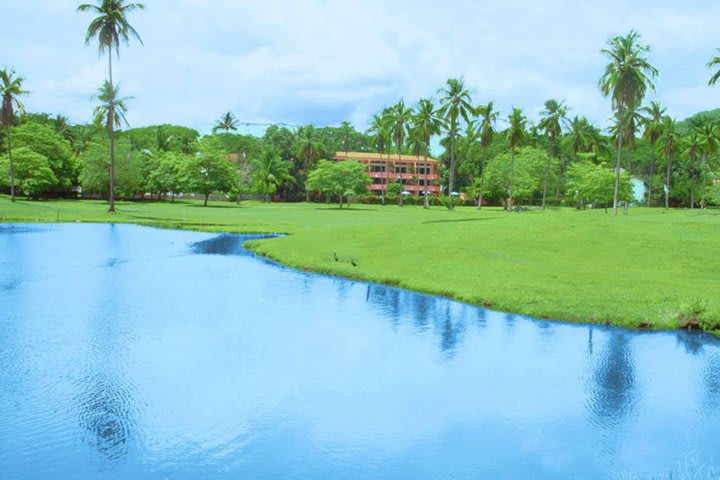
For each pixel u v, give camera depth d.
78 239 39.00
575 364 12.98
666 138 90.44
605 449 9.03
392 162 127.12
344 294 20.83
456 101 85.50
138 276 24.53
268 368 12.59
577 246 26.69
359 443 9.20
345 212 73.94
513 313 17.66
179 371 12.34
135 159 90.94
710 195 82.88
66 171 91.44
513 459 8.74
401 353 13.73
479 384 11.73
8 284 22.30
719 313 15.80
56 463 8.49
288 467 8.47
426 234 32.28
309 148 108.75
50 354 13.45
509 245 27.94
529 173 103.62
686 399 11.02
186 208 77.44
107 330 15.59
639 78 55.84
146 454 8.80
